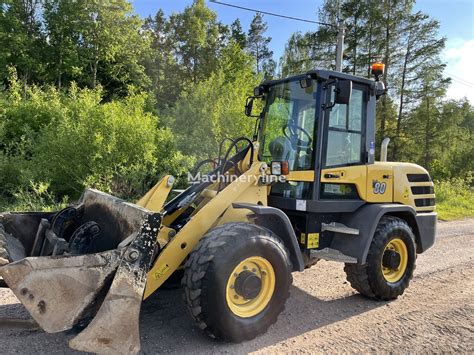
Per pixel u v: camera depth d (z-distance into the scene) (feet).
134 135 28.96
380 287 13.80
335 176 13.56
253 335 10.44
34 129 33.71
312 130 13.30
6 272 7.88
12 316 11.69
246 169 12.86
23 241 12.01
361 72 86.89
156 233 9.17
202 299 9.64
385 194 14.98
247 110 15.62
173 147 33.01
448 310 13.39
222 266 9.71
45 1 69.56
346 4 87.35
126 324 8.54
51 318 8.15
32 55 66.18
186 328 11.25
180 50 113.91
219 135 38.11
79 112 30.40
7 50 60.85
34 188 25.86
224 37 130.00
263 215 11.75
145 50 83.20
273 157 14.30
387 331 11.66
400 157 86.99
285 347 10.46
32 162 29.01
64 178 28.68
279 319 12.38
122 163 28.55
